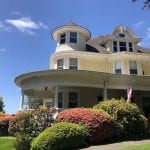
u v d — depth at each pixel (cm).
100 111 1734
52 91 2839
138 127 1819
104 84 2381
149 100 2909
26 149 1605
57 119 1738
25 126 1695
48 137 1442
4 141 1969
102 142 1630
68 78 2264
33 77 2367
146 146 1285
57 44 3072
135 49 3288
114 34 3275
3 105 6556
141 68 3047
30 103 2867
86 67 2947
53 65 3080
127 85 2434
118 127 1734
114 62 3044
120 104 1856
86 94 2762
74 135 1481
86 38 3194
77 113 1695
